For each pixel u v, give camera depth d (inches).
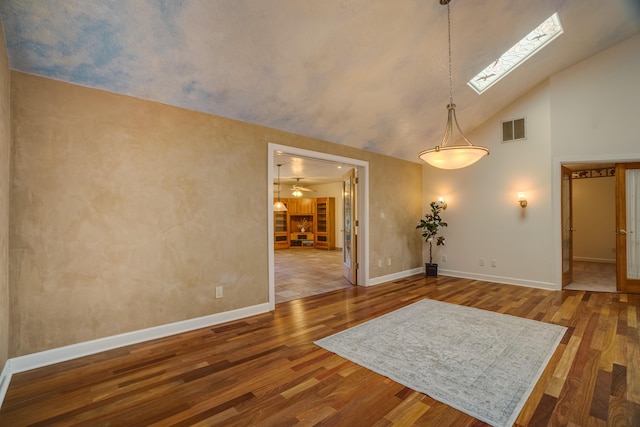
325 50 117.0
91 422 68.8
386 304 160.7
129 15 87.7
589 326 126.1
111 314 107.0
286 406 74.5
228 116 135.5
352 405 74.9
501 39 140.4
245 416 70.8
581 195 306.8
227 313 135.3
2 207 81.4
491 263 215.8
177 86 113.7
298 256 366.6
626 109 171.5
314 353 103.3
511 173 205.6
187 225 124.2
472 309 150.6
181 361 97.7
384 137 194.2
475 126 217.3
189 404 75.4
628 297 171.2
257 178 146.3
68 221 99.1
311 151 169.0
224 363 96.4
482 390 81.0
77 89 100.8
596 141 178.4
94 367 93.7
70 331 99.5
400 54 130.4
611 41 169.9
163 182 118.2
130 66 101.5
